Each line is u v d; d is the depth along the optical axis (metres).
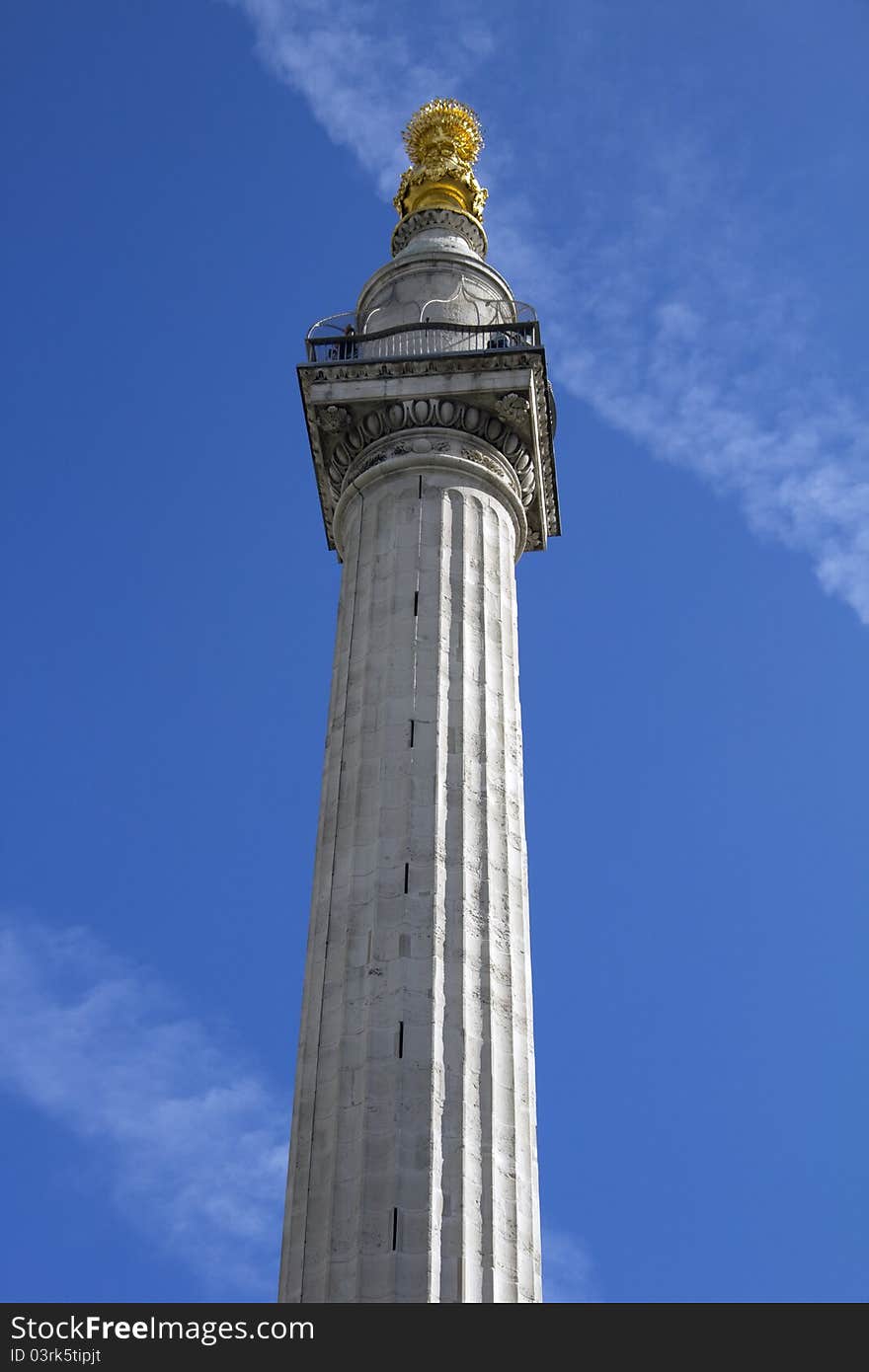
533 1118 33.75
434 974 34.19
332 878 36.31
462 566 41.47
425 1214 31.09
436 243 50.03
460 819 36.81
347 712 39.06
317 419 44.34
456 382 44.09
